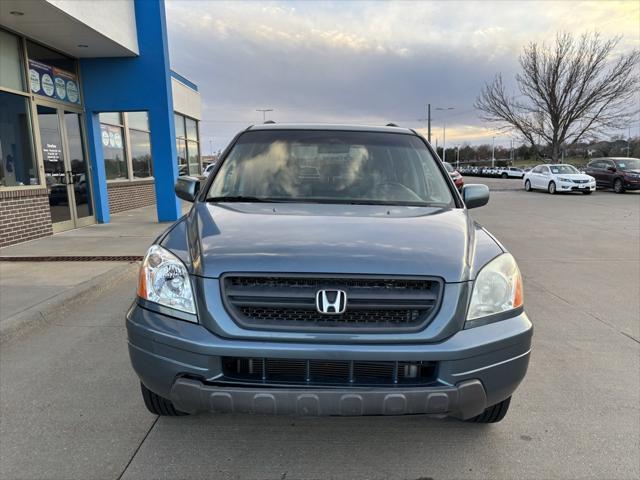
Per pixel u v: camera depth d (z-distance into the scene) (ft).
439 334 7.02
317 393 6.79
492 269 7.76
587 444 8.76
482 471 7.97
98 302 16.92
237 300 7.06
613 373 11.72
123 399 10.18
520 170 166.71
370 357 6.84
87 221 34.40
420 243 7.77
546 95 94.07
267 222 8.47
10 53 26.86
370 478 7.75
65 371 11.49
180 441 8.69
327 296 6.94
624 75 89.15
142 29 33.45
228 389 6.87
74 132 33.40
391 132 12.32
